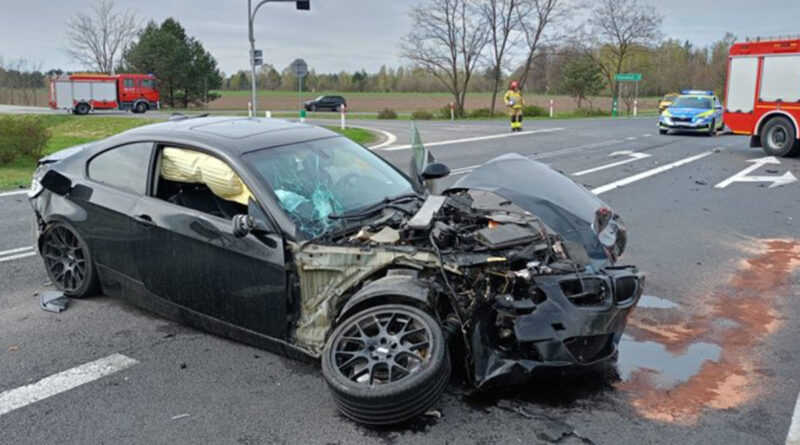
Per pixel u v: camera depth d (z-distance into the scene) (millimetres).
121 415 3738
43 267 6570
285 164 4594
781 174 13172
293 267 4074
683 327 5062
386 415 3416
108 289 5246
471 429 3531
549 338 3564
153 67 62156
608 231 4539
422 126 28250
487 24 44188
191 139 4723
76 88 43125
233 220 4082
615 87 54312
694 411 3746
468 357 3744
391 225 4316
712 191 11188
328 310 3959
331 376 3539
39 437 3521
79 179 5285
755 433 3504
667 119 23562
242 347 4605
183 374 4219
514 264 3797
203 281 4469
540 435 3473
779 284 6117
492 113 43406
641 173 13242
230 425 3611
